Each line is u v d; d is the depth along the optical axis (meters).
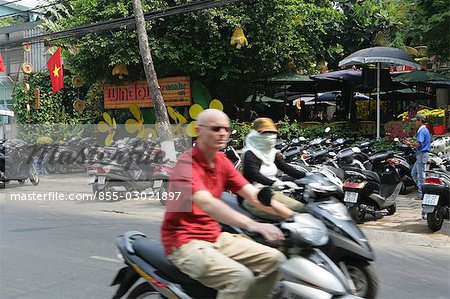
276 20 14.97
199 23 14.70
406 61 12.70
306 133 15.73
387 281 5.34
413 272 5.68
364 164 9.95
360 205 8.09
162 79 16.67
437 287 5.14
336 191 4.86
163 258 3.46
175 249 3.34
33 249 6.73
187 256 3.27
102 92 18.88
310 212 4.54
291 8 14.78
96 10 15.65
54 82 18.19
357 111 20.30
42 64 24.72
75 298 4.80
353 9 18.95
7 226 8.41
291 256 3.50
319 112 22.30
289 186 5.11
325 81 16.53
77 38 16.30
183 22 15.12
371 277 4.40
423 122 10.11
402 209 9.44
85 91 21.41
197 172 3.41
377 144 12.49
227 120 3.51
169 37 15.45
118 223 8.69
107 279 5.39
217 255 3.25
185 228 3.38
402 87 16.52
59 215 9.56
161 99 12.48
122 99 17.50
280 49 15.46
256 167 5.40
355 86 16.80
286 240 3.39
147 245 3.62
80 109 19.56
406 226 7.93
